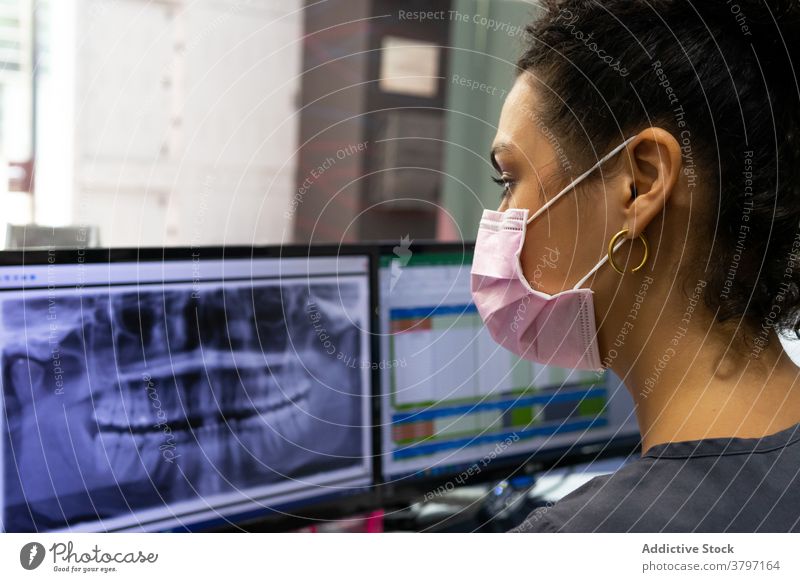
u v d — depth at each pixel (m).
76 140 1.21
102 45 1.23
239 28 1.37
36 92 1.16
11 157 1.15
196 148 1.35
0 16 1.12
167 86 1.31
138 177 1.29
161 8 1.28
